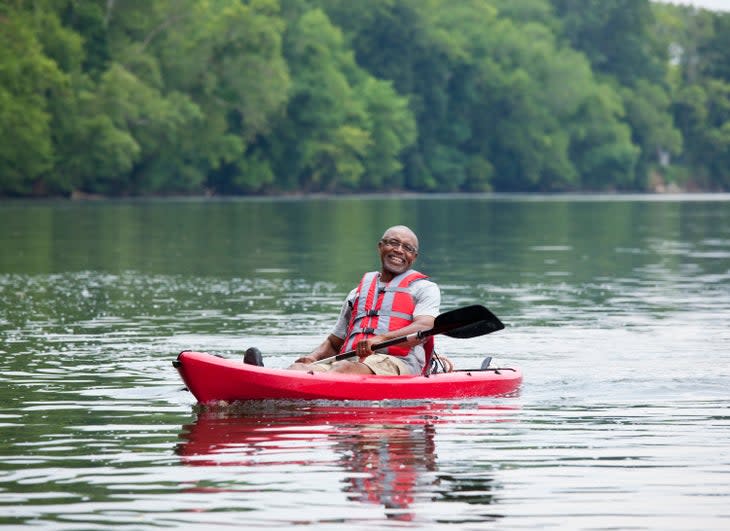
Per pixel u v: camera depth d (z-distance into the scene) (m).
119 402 16.22
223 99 140.00
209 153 139.12
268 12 147.38
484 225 76.75
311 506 10.58
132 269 40.41
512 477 11.66
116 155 121.12
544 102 197.88
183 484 11.41
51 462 12.41
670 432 14.02
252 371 15.58
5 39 113.00
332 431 14.11
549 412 15.49
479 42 191.62
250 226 71.62
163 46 137.38
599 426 14.44
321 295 32.16
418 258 46.84
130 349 21.84
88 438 13.70
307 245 54.00
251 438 13.69
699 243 57.81
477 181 195.75
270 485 11.35
